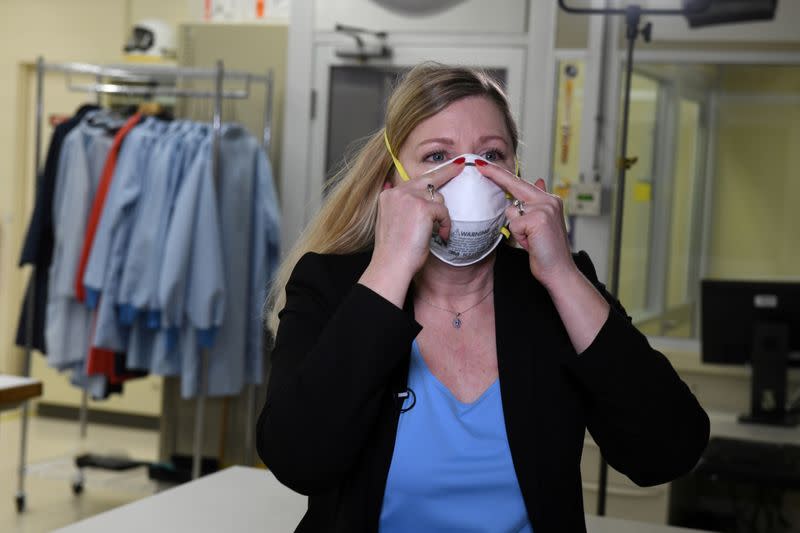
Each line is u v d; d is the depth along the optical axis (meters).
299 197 4.32
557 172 3.96
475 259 1.19
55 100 6.21
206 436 4.52
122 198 3.81
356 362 1.05
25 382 2.87
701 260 3.91
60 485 4.65
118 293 3.86
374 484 1.12
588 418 1.19
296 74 4.30
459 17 4.10
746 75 3.81
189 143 3.87
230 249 3.93
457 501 1.13
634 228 3.91
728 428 3.15
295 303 1.22
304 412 1.05
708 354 3.38
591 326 1.11
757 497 3.65
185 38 4.54
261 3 4.59
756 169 3.84
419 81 1.22
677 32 3.82
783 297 3.28
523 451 1.12
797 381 3.57
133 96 5.63
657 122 3.88
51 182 4.20
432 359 1.20
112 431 5.86
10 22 6.27
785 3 3.72
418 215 1.09
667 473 1.15
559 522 1.12
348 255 1.27
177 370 3.92
